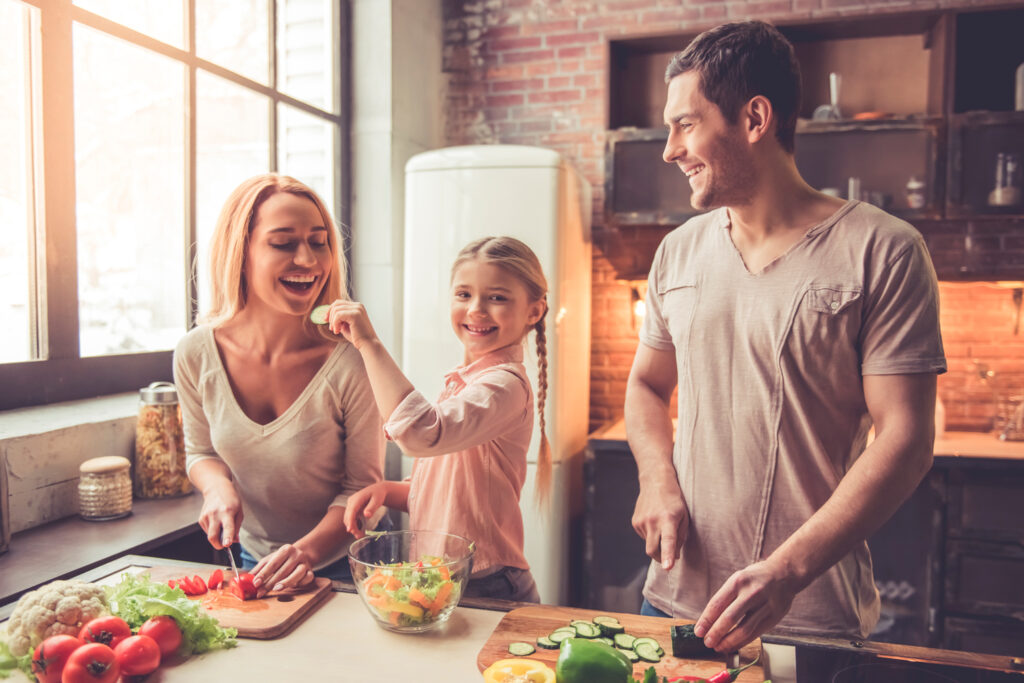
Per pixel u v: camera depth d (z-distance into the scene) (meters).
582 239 2.99
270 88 2.69
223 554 1.89
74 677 0.81
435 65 3.46
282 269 1.21
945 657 0.94
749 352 1.21
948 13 2.65
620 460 2.69
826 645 0.98
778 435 1.19
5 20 1.77
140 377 2.21
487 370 1.19
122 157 2.11
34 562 1.45
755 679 0.87
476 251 1.24
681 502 1.25
